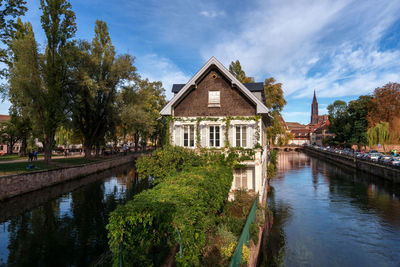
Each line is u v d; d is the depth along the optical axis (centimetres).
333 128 7669
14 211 1705
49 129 2802
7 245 1178
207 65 1692
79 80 3081
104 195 2189
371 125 5731
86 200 2011
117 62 3538
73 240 1238
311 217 1864
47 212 1691
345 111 7225
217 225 1097
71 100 3197
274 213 1959
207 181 931
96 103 3391
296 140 13500
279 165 5200
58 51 2827
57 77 2792
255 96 1814
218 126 1722
